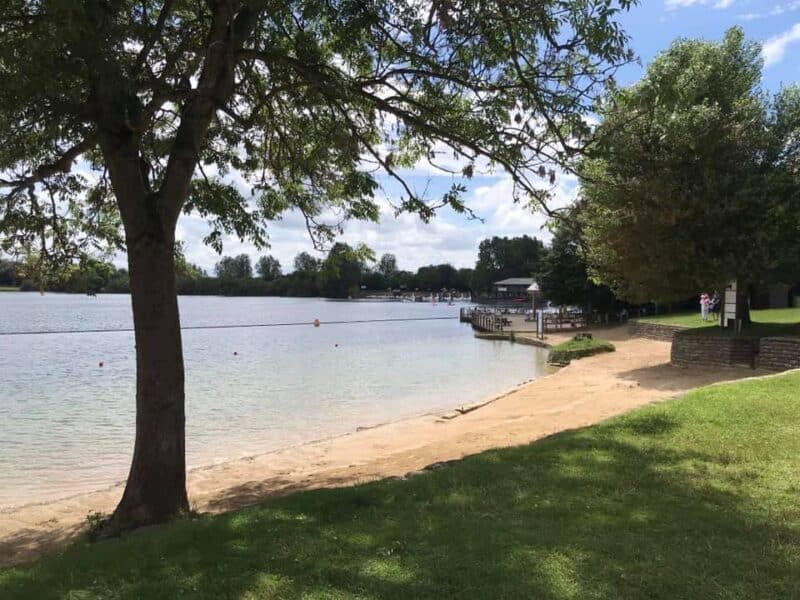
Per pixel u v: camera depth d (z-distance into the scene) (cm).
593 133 819
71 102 671
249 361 3008
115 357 3184
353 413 1714
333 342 4166
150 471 704
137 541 507
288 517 527
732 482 563
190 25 841
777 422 776
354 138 873
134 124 730
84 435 1471
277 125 1024
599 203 1044
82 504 926
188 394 2022
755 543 420
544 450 709
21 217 946
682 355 1798
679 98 801
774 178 1639
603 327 4294
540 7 662
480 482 598
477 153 812
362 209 1056
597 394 1439
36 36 553
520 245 15038
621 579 369
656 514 482
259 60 867
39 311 8781
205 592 379
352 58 890
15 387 2211
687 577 370
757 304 3525
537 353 3412
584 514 490
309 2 745
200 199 989
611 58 655
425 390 2116
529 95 750
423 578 379
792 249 1694
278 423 1583
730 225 1684
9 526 825
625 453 675
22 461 1244
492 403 1596
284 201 1122
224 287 16750
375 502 558
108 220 1063
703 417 821
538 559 399
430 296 15900
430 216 830
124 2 667
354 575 389
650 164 1015
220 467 1104
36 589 411
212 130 1038
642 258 1702
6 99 630
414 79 843
